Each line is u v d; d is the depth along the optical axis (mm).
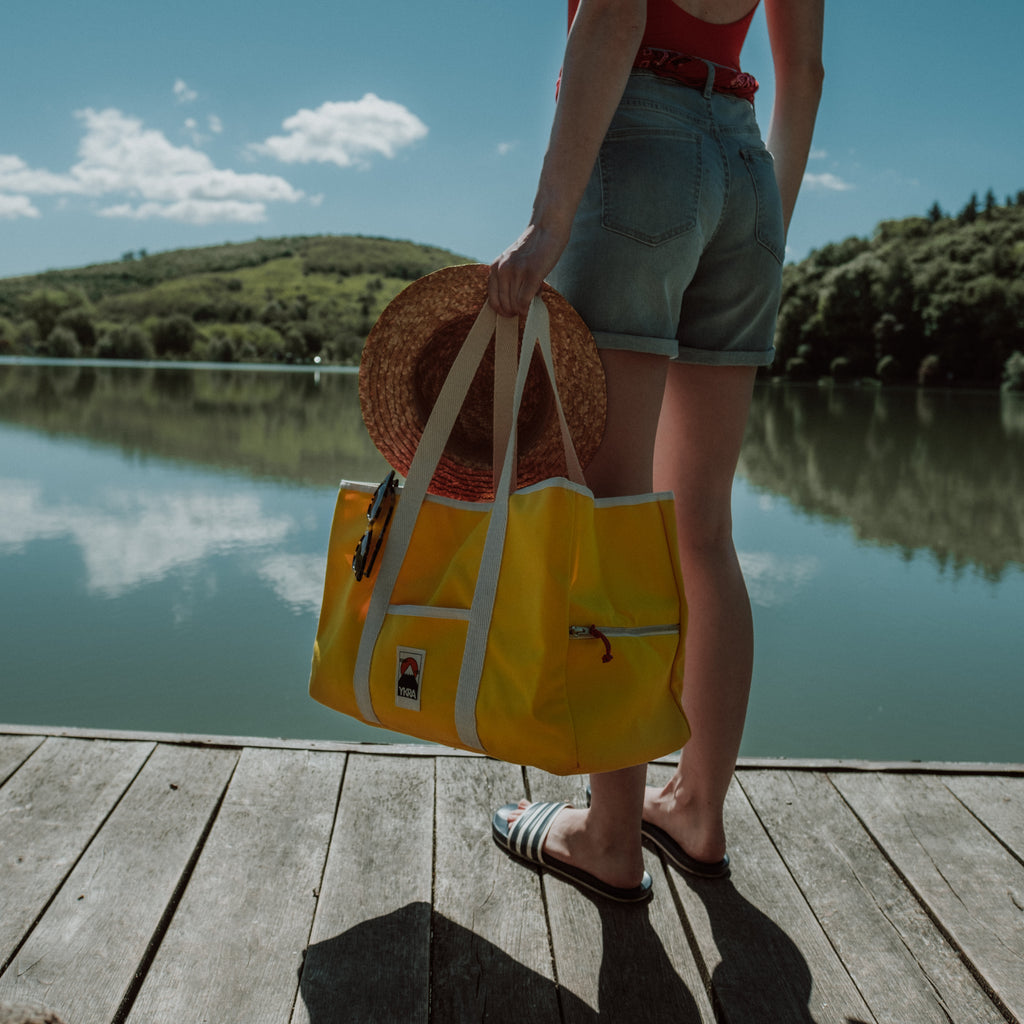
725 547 1242
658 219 1040
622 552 996
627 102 1057
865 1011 1020
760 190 1129
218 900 1179
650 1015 1008
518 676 928
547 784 1516
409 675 991
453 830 1371
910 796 1504
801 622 2818
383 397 1072
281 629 2477
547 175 981
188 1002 996
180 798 1426
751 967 1086
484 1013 1001
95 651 2293
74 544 3373
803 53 1262
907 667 2396
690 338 1174
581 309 1070
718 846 1259
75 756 1537
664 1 1064
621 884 1193
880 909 1209
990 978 1066
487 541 960
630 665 965
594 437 1072
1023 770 1581
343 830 1357
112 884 1199
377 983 1036
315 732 1870
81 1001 986
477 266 1002
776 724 2041
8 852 1265
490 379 1114
